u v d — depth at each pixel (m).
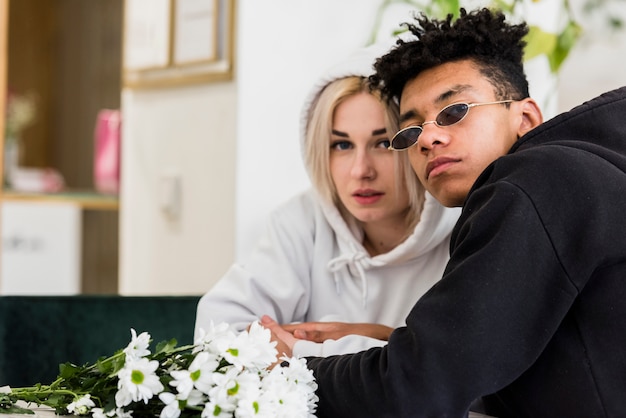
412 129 1.45
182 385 1.14
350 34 2.59
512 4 2.40
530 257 1.18
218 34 2.53
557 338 1.24
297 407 1.19
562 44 2.49
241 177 2.47
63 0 7.11
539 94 2.49
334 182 1.80
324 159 1.78
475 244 1.22
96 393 1.23
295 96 2.54
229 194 2.50
